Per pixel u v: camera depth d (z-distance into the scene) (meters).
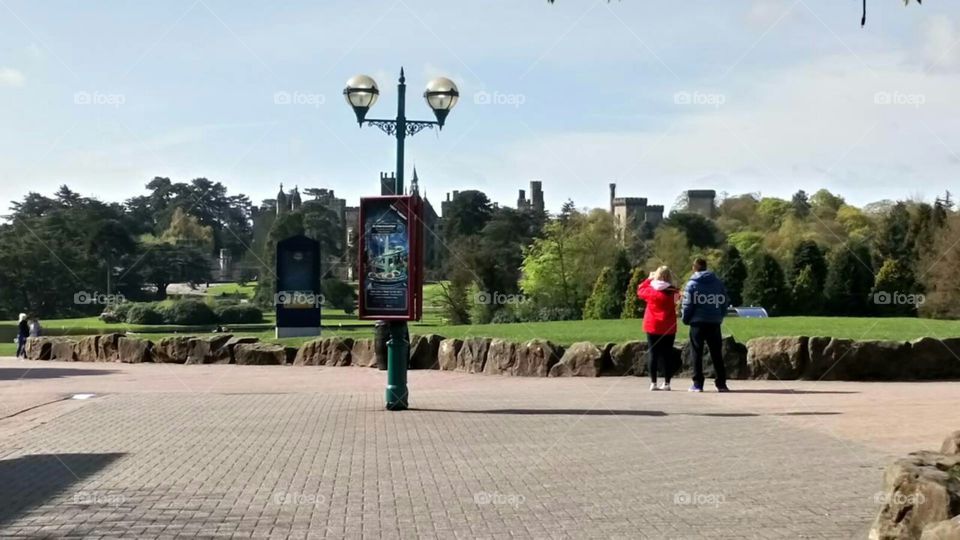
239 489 10.66
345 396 20.30
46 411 18.17
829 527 8.71
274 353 30.62
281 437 14.42
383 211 17.14
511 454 12.64
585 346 23.39
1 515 9.54
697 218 91.75
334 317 76.50
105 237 95.00
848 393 18.72
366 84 17.34
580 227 72.25
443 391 20.62
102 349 34.31
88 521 9.25
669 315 19.75
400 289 17.12
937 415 15.38
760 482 10.66
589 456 12.41
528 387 21.06
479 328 29.05
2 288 88.19
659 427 14.67
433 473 11.45
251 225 143.25
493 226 85.00
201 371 28.45
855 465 11.52
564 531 8.74
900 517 7.44
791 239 79.88
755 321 27.19
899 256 71.88
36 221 94.75
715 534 8.55
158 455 12.98
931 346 21.45
